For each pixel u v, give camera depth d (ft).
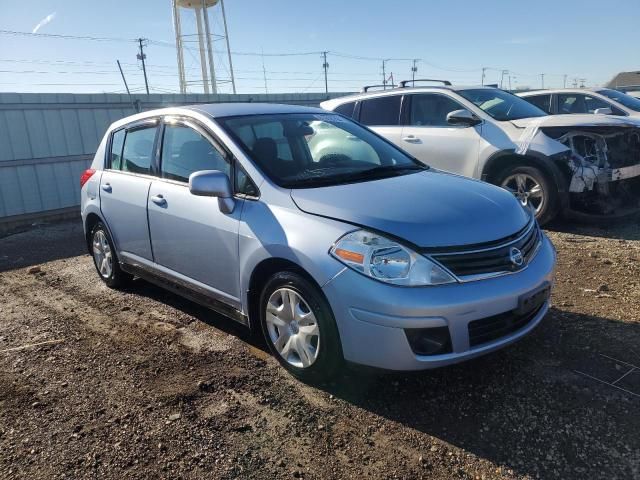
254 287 11.47
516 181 21.91
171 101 38.65
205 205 12.25
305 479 8.25
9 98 29.81
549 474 8.10
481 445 8.82
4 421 10.07
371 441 9.06
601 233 20.88
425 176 12.46
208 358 12.16
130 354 12.57
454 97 23.63
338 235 9.70
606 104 32.89
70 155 32.48
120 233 15.62
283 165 11.89
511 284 9.64
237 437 9.30
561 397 9.94
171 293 16.67
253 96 45.57
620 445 8.61
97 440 9.36
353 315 9.37
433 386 10.54
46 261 21.91
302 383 10.89
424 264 9.20
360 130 14.87
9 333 14.23
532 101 35.81
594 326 12.60
